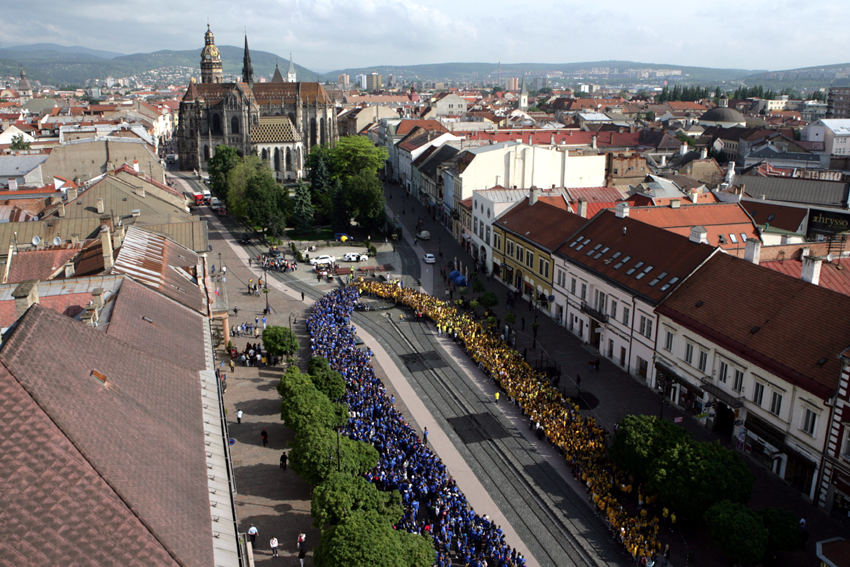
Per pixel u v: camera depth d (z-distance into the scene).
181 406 35.53
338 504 43.22
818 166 189.50
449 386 72.50
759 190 126.06
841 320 52.28
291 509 50.66
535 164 132.62
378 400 64.56
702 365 62.72
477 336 81.62
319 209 152.50
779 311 57.38
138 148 141.38
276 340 74.12
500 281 110.50
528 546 46.94
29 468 23.70
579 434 58.06
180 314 50.59
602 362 78.19
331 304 93.31
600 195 118.69
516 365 73.75
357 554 37.41
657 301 68.88
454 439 61.41
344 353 75.00
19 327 29.50
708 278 66.81
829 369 49.81
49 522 22.53
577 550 46.53
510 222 107.38
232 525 28.66
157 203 103.62
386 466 53.06
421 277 114.19
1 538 21.27
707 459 45.91
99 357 33.19
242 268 118.19
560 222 96.81
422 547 40.00
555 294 92.06
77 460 25.03
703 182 148.50
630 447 49.06
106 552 22.78
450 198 144.50
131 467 26.92
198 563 24.62
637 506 50.81
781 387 52.84
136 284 51.31
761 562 43.97
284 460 55.84
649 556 44.12
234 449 58.84
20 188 122.19
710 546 46.28
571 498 52.56
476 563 43.50
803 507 50.44
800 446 51.53
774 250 75.56
